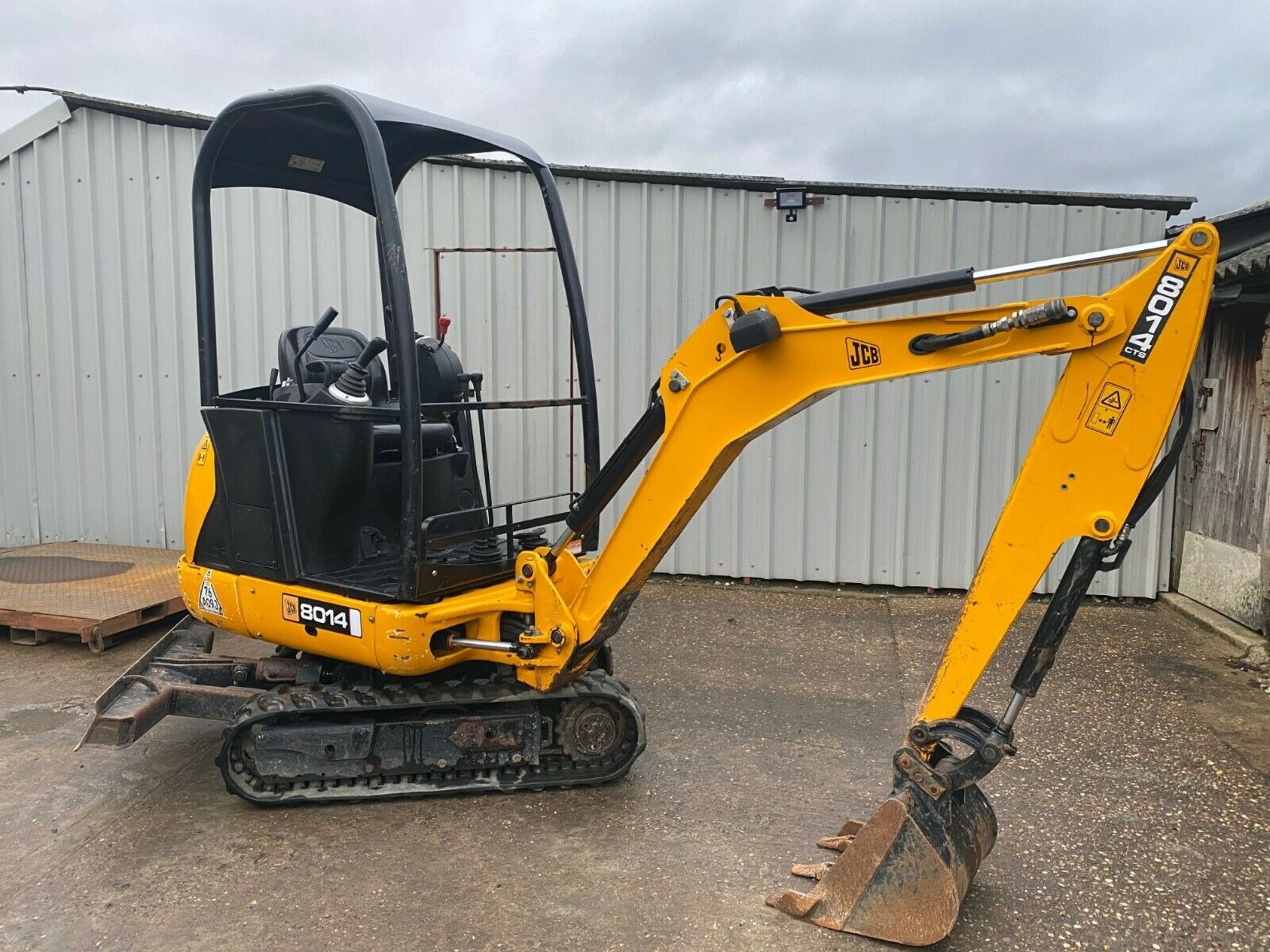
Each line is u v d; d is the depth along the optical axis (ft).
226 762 10.96
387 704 11.03
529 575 11.05
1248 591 18.61
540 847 10.34
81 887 9.47
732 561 22.17
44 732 13.42
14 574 19.31
